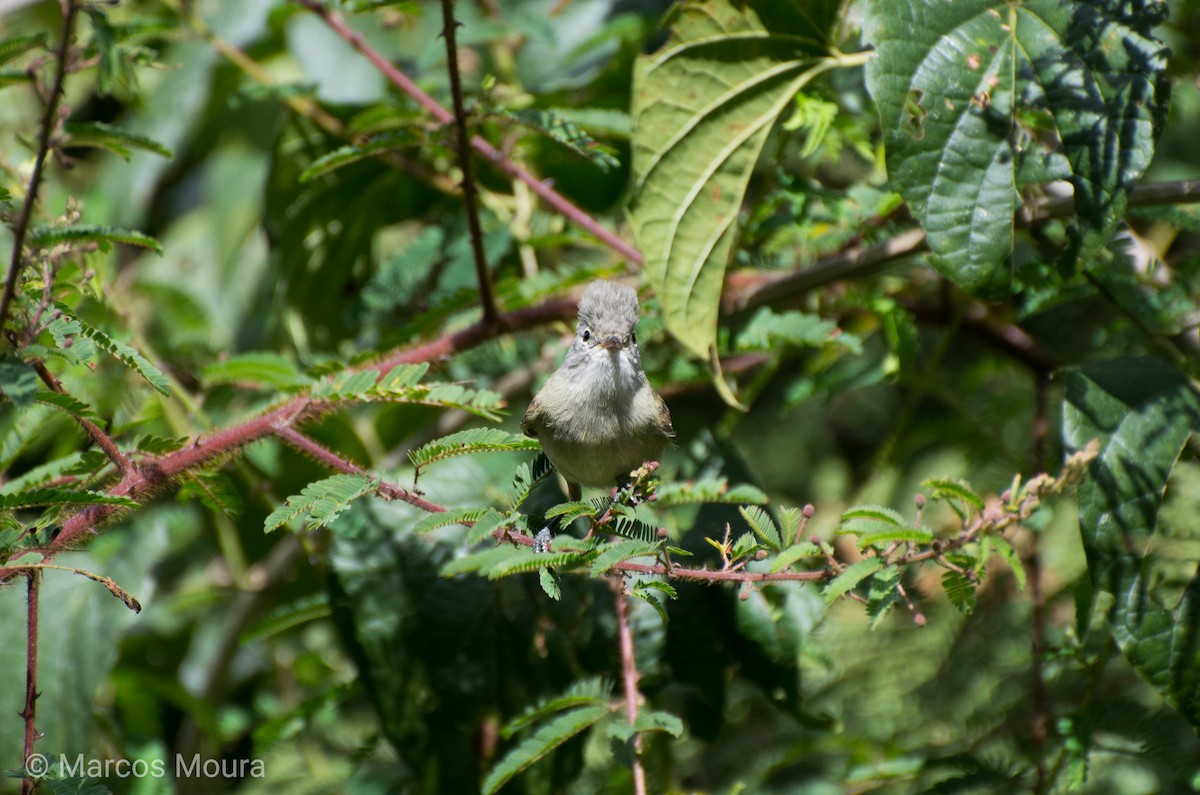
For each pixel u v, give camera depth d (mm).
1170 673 7805
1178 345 9594
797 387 11477
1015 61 7914
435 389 7277
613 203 12312
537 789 9164
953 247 7777
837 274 10031
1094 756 9547
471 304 10242
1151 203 8789
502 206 12289
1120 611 7902
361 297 12031
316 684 11828
